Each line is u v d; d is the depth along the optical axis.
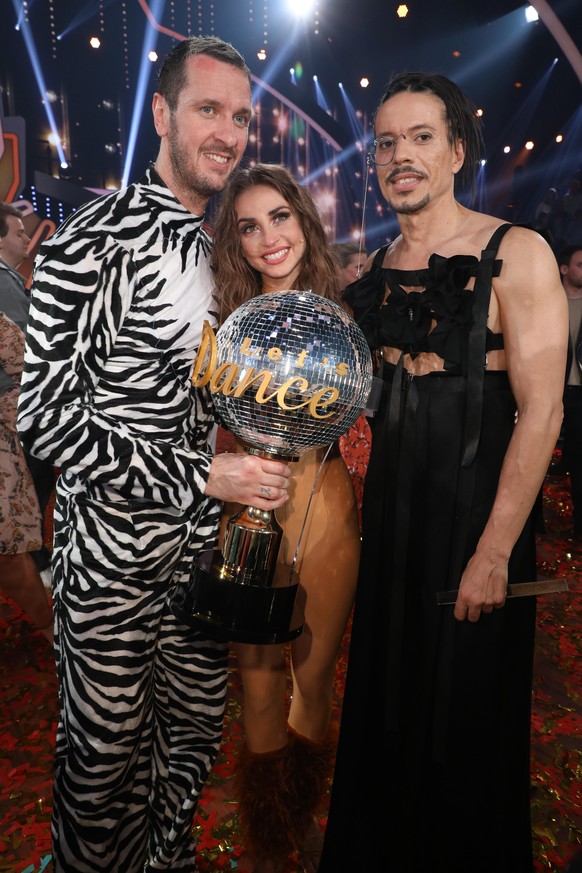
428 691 1.50
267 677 1.66
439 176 1.47
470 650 1.46
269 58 13.11
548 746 2.35
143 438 1.39
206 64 1.40
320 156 15.34
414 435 1.49
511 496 1.38
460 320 1.41
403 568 1.50
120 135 12.80
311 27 13.34
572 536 4.42
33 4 11.55
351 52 13.90
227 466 1.35
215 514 1.59
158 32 12.30
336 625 1.69
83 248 1.34
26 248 3.97
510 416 1.46
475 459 1.44
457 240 1.49
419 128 1.44
